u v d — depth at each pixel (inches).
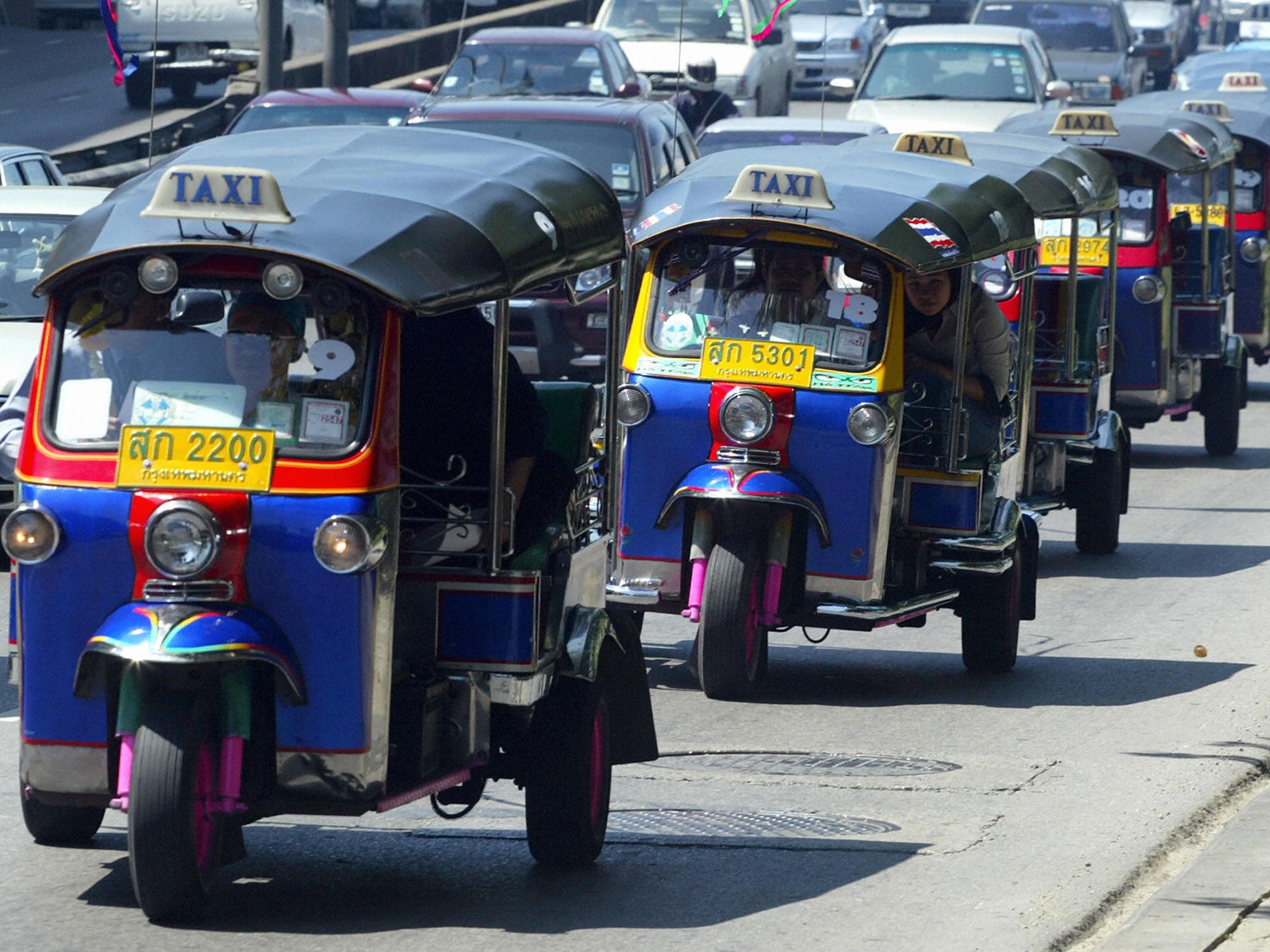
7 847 1008.9
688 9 3818.9
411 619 933.8
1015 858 1031.6
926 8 5846.5
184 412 863.1
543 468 990.4
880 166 1460.4
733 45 3769.7
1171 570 1948.8
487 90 3011.8
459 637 932.6
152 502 840.9
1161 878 1015.0
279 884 964.0
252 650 829.8
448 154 999.6
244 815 869.8
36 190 2105.1
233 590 845.8
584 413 1044.5
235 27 3991.1
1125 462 2039.9
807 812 1120.2
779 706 1387.8
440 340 976.9
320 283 858.1
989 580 1475.1
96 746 857.5
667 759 1240.2
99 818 1005.8
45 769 862.5
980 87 3481.8
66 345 880.9
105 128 4168.3
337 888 959.6
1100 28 4670.3
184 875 845.2
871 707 1391.5
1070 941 908.6
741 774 1205.1
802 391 1359.5
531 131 2454.5
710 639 1373.0
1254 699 1419.8
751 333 1380.4
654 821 1099.3
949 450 1425.9
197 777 839.7
